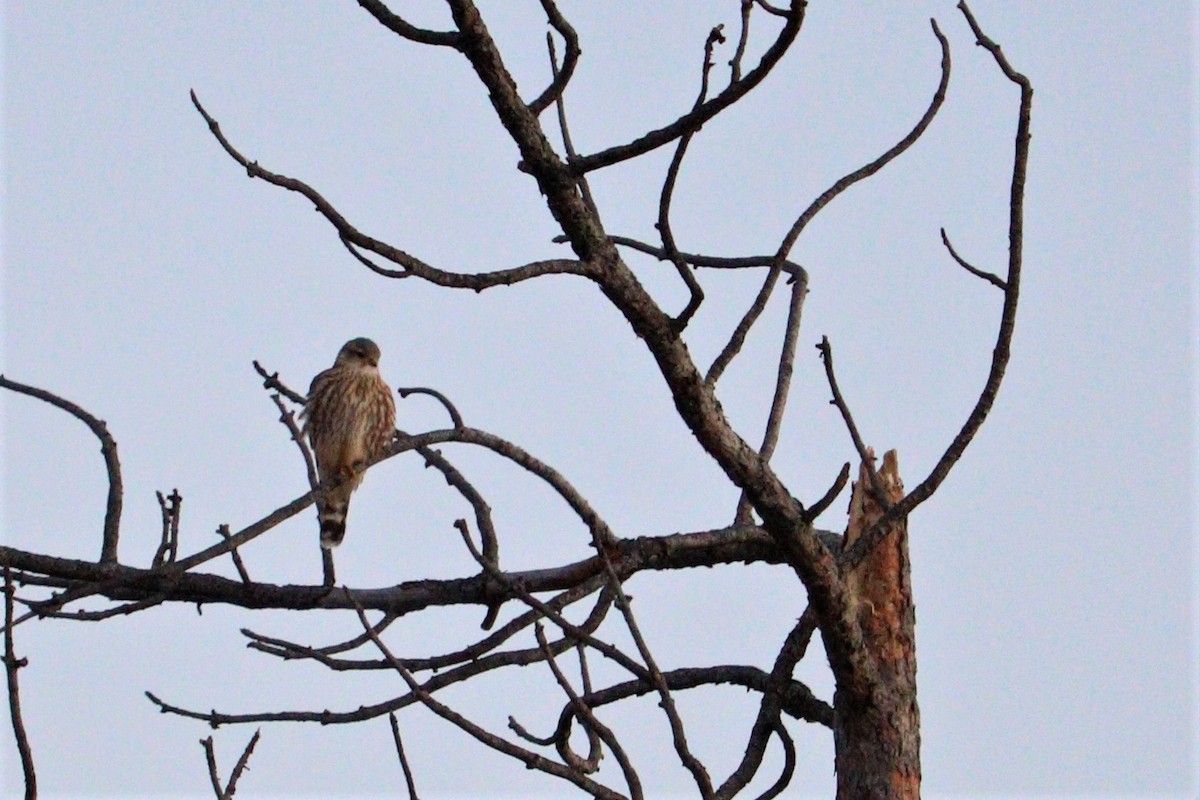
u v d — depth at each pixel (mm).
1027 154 10086
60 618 10766
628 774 8906
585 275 9266
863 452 10539
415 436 9461
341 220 8227
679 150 9148
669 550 11000
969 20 10117
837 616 10641
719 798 10906
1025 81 10047
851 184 10852
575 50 9031
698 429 10000
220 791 9328
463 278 8609
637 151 9062
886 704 11016
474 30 8711
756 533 11352
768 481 10195
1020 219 10156
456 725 9305
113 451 11125
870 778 10961
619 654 9234
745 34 9922
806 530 10352
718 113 8836
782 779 11398
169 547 10812
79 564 10828
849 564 10648
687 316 9570
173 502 10742
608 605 11000
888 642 11164
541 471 10078
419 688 9203
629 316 9578
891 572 11266
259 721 10570
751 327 10266
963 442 10594
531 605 9047
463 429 9664
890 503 10758
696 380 9852
